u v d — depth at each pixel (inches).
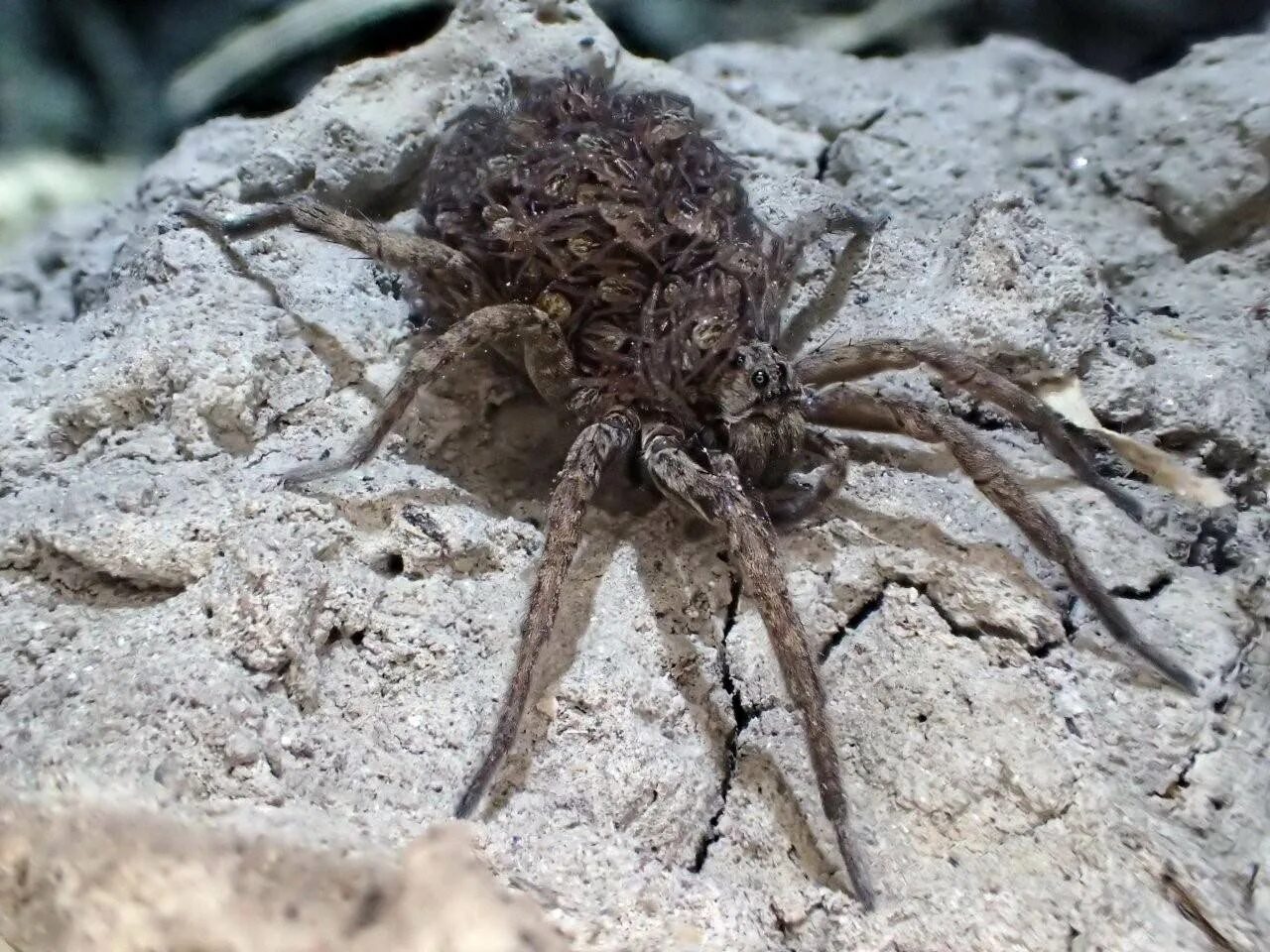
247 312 3.1
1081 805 2.4
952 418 2.7
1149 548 2.8
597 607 2.7
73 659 2.4
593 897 2.2
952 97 4.0
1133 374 3.2
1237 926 2.2
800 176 3.7
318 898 2.0
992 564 2.7
